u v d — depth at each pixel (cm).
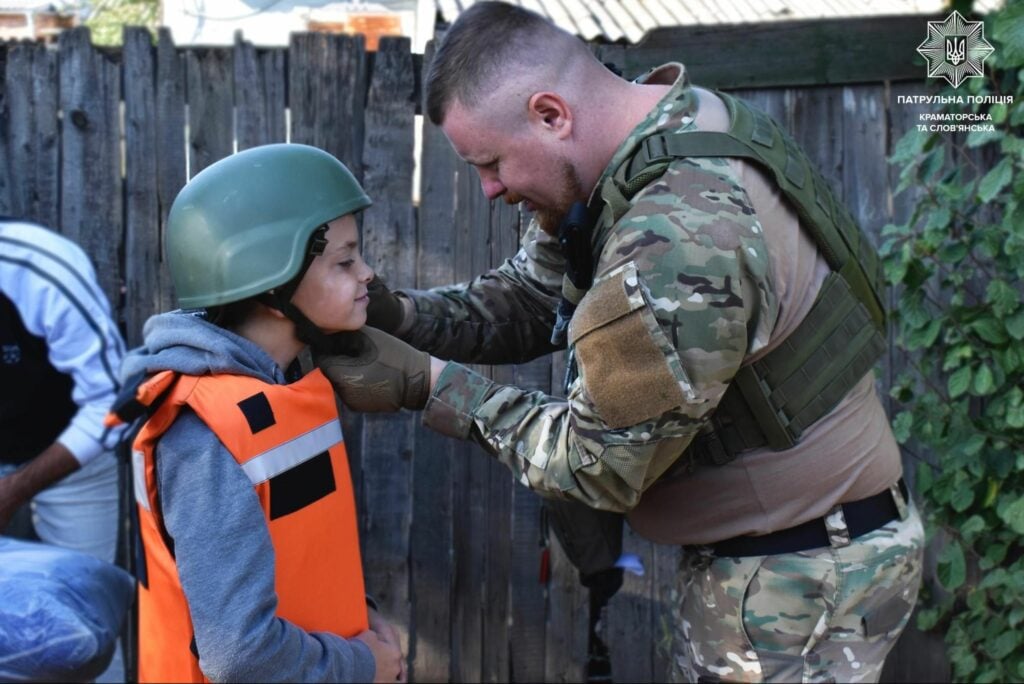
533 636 282
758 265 143
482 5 157
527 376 267
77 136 258
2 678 168
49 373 221
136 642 278
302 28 597
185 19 596
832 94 266
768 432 159
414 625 279
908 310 250
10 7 587
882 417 177
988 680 253
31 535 256
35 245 213
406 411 273
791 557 166
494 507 277
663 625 281
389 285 266
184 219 144
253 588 132
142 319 263
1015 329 236
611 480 147
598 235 152
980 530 252
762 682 172
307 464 146
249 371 143
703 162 146
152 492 140
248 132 260
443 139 263
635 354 140
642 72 264
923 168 245
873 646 173
